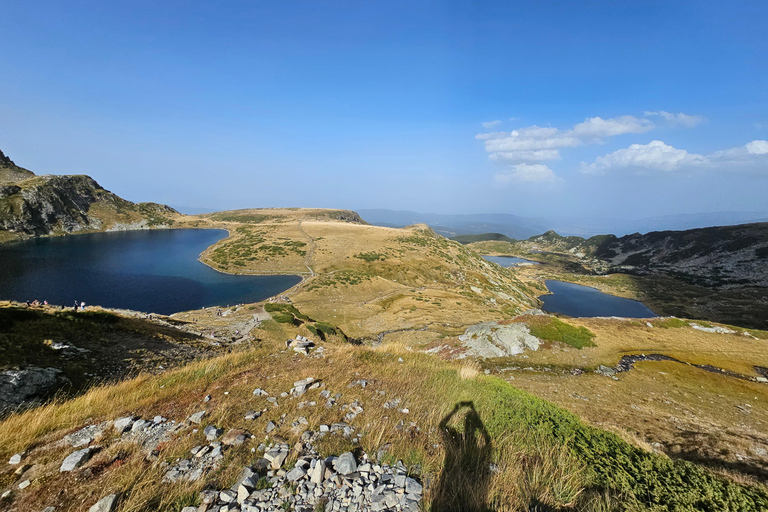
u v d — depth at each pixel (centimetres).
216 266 10888
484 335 3753
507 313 8356
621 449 724
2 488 532
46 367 1560
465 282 11812
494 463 662
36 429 756
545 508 532
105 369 1811
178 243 15925
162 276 9706
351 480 567
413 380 1216
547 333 3656
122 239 16800
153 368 1977
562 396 2406
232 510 494
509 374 3006
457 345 3775
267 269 10700
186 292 8300
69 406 927
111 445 677
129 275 9650
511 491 563
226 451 659
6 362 1460
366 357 1603
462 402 990
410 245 14200
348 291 8938
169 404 928
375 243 14000
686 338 3762
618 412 2067
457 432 802
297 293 8350
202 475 579
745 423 2106
